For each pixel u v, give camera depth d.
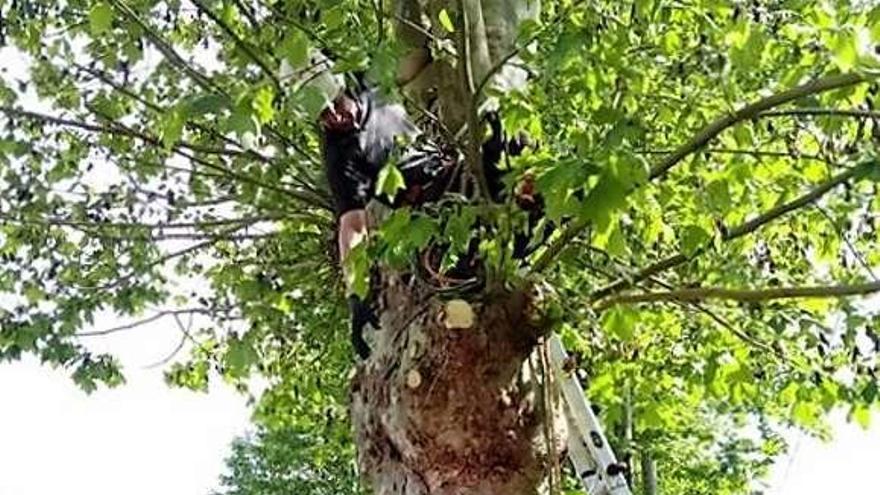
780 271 6.80
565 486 6.55
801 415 7.10
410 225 4.59
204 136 8.75
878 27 4.50
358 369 5.89
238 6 5.82
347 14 5.21
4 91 8.21
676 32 5.09
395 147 5.22
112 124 8.53
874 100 4.79
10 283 8.98
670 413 9.75
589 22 4.53
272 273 9.45
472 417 5.47
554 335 6.05
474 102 4.75
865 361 6.30
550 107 5.04
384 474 5.67
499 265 4.97
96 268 9.13
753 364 7.21
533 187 4.43
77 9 8.05
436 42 5.08
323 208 8.45
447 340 5.47
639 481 20.70
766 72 5.25
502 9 5.69
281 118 6.34
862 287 5.31
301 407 11.40
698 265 6.22
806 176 5.73
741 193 5.55
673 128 5.38
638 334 8.00
